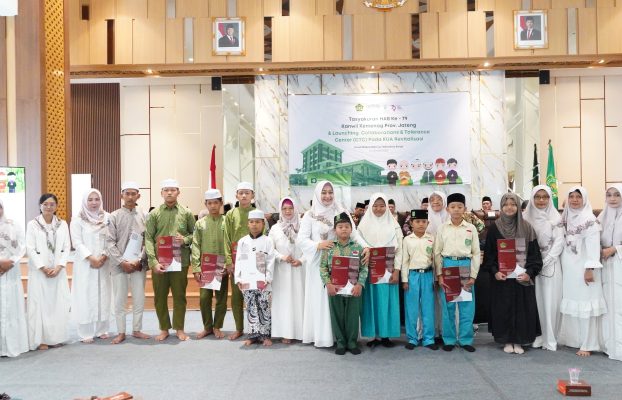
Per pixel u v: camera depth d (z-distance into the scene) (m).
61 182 7.30
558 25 9.16
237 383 3.73
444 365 4.12
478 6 9.25
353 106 9.61
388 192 9.62
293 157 9.59
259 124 9.64
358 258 4.48
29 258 4.80
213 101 10.66
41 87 6.87
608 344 4.36
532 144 9.45
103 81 10.86
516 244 4.41
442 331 4.65
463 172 9.47
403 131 9.57
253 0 9.39
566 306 4.50
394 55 9.28
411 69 9.45
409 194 9.59
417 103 9.55
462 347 4.64
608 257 4.37
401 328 5.60
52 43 7.18
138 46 9.40
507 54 9.19
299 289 4.91
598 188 10.35
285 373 3.95
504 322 4.45
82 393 3.55
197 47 9.38
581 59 9.17
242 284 4.77
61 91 7.38
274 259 4.82
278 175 9.62
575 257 4.46
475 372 3.94
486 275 5.16
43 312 4.80
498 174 9.45
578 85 10.38
